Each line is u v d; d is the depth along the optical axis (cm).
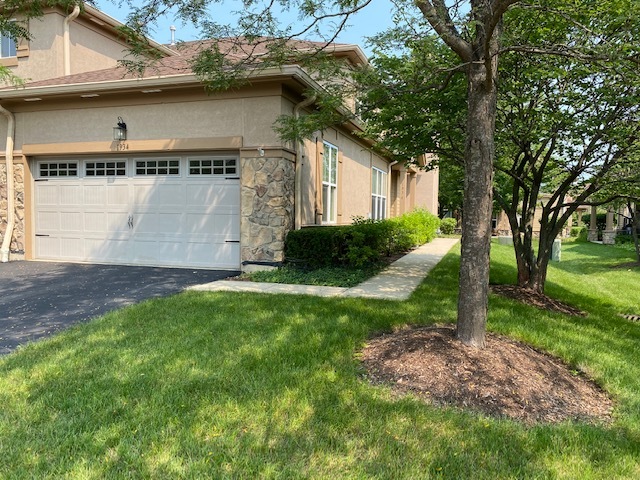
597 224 2714
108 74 997
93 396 296
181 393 301
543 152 742
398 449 243
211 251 893
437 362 347
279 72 748
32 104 952
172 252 916
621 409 313
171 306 542
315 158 979
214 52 496
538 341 441
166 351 381
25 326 484
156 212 923
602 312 655
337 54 999
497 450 246
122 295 643
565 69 570
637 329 556
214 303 558
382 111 657
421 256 1155
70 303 593
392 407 288
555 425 282
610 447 254
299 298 591
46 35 1136
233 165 874
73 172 973
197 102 854
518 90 613
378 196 1636
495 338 427
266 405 287
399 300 587
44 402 289
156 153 909
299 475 219
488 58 336
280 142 810
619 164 636
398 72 506
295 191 876
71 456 232
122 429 257
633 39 423
